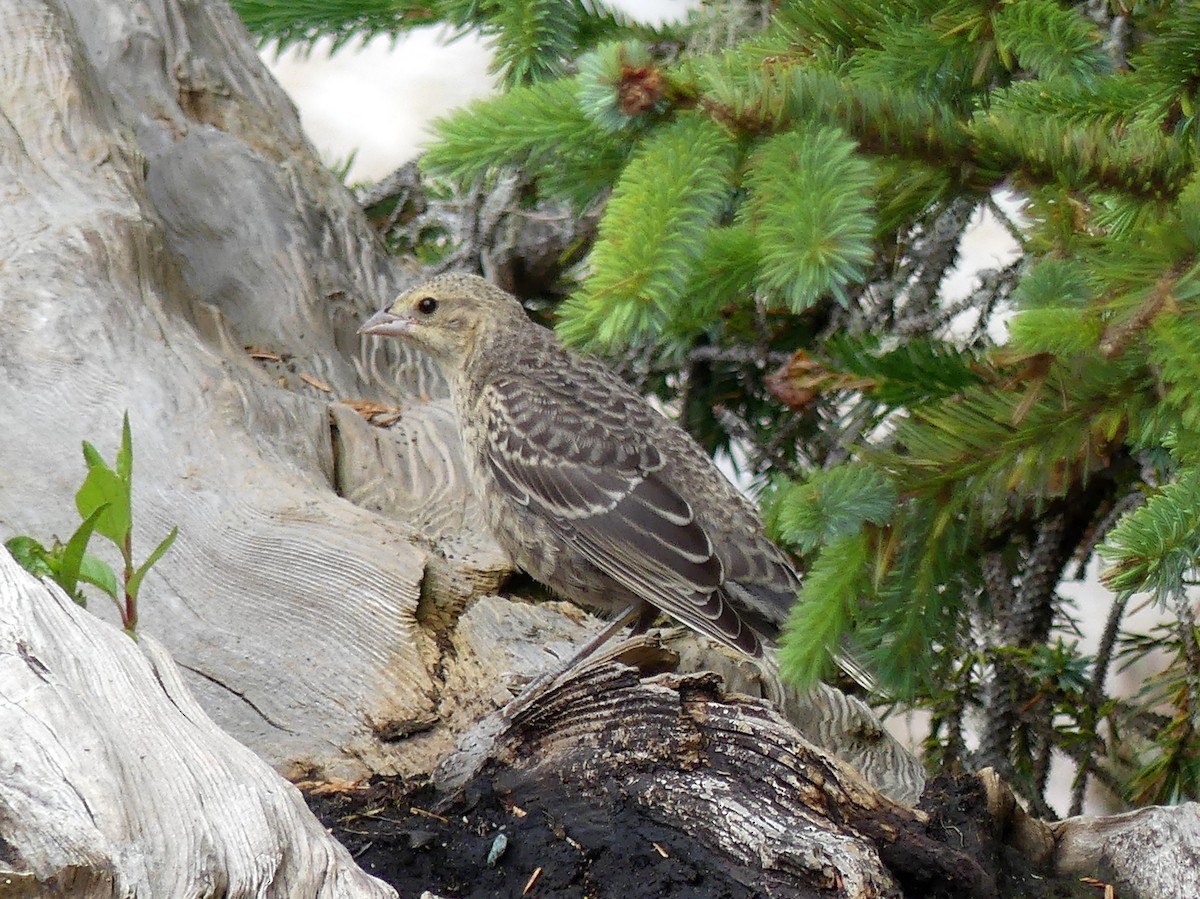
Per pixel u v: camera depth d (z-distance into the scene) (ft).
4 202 36.09
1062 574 37.27
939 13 24.26
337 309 42.47
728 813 22.88
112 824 16.44
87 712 17.54
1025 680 36.52
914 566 24.39
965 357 25.34
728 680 32.78
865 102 21.68
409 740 27.73
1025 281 23.45
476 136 22.63
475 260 46.60
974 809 24.25
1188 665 32.48
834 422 38.96
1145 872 24.23
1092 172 22.33
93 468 21.43
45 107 38.60
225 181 43.21
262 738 27.81
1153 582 21.09
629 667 25.02
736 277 21.77
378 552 30.53
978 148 22.18
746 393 42.47
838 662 25.86
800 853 22.07
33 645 18.21
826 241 19.99
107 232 35.81
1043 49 23.53
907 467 22.88
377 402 41.01
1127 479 35.96
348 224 45.11
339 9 37.55
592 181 23.79
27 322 33.65
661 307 20.39
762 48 25.95
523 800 23.88
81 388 32.96
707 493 32.55
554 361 34.68
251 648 29.09
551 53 27.76
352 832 23.43
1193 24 22.18
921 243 37.88
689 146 21.16
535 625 31.65
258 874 17.21
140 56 44.47
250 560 30.32
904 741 48.42
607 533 32.19
